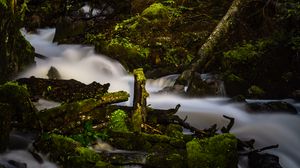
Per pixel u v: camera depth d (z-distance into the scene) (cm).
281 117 765
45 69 918
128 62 1077
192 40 1151
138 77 610
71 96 685
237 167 525
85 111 587
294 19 1096
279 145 667
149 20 1202
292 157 649
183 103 827
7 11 704
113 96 609
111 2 1378
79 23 1248
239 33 1141
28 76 855
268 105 795
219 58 1068
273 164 544
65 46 1175
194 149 509
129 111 624
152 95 877
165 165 494
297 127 734
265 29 1150
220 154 503
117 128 576
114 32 1188
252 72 1015
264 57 1040
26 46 857
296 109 848
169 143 550
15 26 761
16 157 505
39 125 562
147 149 541
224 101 855
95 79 1005
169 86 924
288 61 1036
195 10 1284
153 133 588
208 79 966
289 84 984
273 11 1174
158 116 631
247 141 611
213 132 625
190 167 493
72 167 486
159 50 1115
